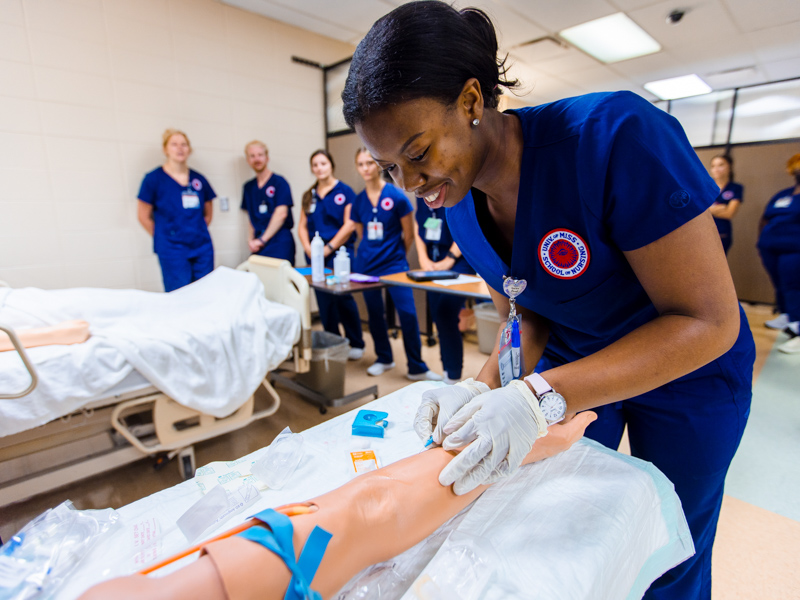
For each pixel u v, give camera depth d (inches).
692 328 22.3
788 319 135.3
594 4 124.9
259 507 27.1
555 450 30.4
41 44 104.2
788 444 79.4
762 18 133.3
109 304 75.1
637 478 28.5
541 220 27.2
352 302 126.6
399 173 23.6
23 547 22.5
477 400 25.5
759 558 53.0
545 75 185.9
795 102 191.6
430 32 20.3
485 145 25.1
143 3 117.3
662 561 29.8
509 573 21.8
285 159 155.5
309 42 154.9
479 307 128.1
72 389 54.8
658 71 181.9
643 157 22.3
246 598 17.2
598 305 29.4
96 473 65.7
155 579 17.1
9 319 65.9
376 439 34.2
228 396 68.0
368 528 22.3
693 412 32.1
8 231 105.1
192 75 129.0
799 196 130.8
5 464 66.2
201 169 135.3
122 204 120.2
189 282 124.6
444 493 25.2
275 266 86.4
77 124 111.2
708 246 22.2
